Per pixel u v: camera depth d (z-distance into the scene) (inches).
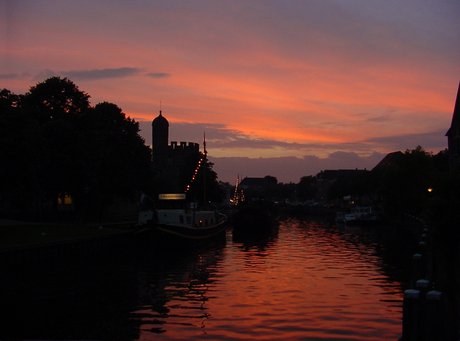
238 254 1539.1
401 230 2322.8
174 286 960.3
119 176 2485.2
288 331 639.8
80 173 2066.9
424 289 424.2
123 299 840.3
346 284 971.3
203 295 867.4
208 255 1514.5
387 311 741.9
